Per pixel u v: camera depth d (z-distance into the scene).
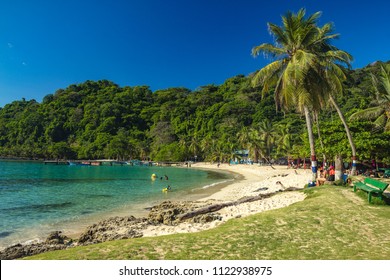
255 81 25.06
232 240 9.16
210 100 181.50
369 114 33.41
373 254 7.92
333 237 9.40
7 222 18.28
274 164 97.94
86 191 34.44
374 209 12.95
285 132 85.44
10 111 196.75
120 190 35.56
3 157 148.50
